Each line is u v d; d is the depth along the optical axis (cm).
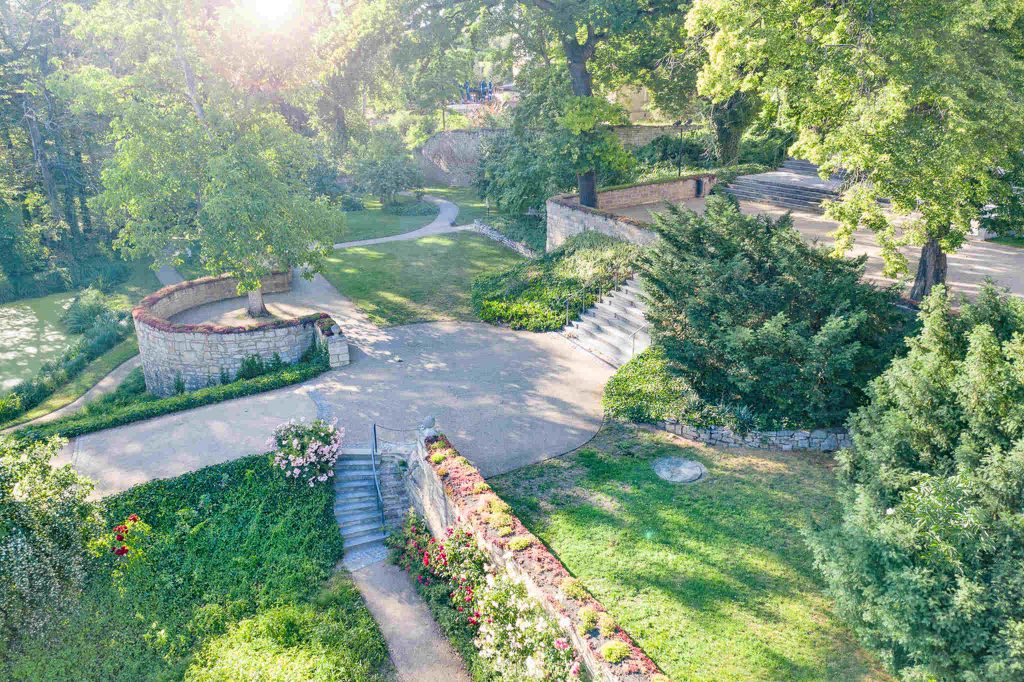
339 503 1842
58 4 5016
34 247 4756
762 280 1939
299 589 1548
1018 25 1641
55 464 1922
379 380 2423
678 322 2011
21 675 1347
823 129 1891
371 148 5688
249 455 1939
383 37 3403
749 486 1686
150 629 1448
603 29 3028
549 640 1217
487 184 5394
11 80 4653
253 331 2597
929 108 1750
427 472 1725
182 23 2864
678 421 1953
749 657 1193
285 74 3067
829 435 1819
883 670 1162
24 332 3959
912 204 1667
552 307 2903
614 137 3356
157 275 4803
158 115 2802
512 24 3384
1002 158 1619
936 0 1617
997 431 1135
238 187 2702
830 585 1186
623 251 2959
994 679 959
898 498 1201
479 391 2311
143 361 2809
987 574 1004
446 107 7144
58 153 4859
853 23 1700
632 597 1339
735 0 1856
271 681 1305
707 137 4666
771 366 1756
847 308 1789
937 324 1314
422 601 1554
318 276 3684
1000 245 2819
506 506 1531
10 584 1384
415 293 3394
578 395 2259
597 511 1620
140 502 1755
